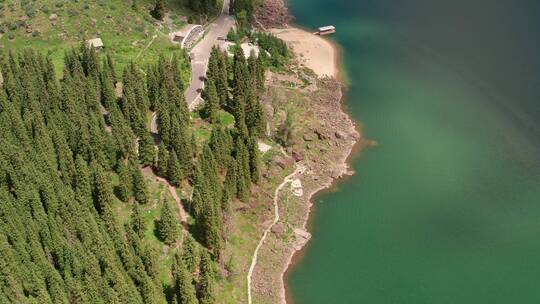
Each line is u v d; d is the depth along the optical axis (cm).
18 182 12988
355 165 18012
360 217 16275
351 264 14975
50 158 14288
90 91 16425
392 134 19212
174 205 14825
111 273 11581
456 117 19912
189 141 15725
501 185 17212
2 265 10838
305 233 15638
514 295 14225
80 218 12338
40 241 12200
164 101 16500
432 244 15488
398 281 14562
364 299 14150
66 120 15275
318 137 18612
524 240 15575
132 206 13988
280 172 17100
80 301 11219
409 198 16850
